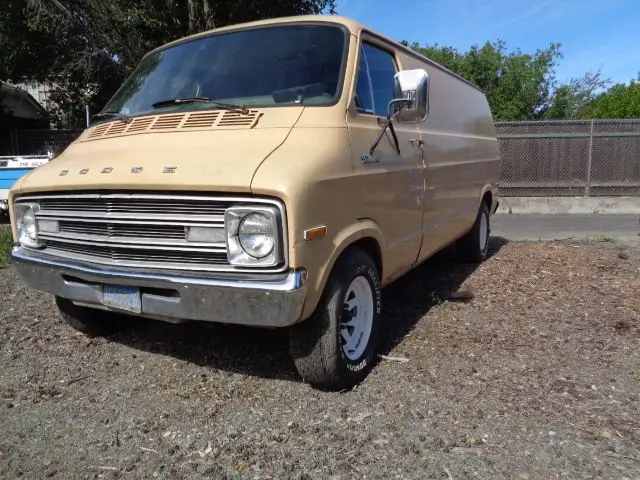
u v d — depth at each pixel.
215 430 3.08
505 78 23.53
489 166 7.13
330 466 2.73
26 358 4.09
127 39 14.42
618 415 3.17
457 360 3.96
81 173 3.38
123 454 2.87
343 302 3.34
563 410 3.24
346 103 3.57
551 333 4.49
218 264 2.99
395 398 3.40
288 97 3.62
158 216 3.06
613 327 4.62
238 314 2.93
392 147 4.09
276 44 3.99
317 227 3.00
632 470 2.67
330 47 3.83
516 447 2.87
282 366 3.88
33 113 18.77
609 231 10.36
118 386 3.63
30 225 3.73
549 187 13.76
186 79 4.13
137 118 3.95
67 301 4.18
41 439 3.02
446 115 5.61
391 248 4.05
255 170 2.89
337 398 3.41
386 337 4.42
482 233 7.18
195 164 3.05
